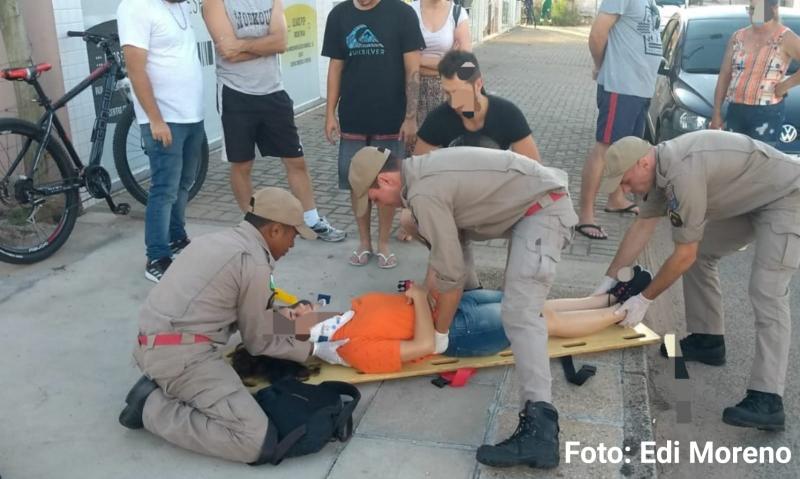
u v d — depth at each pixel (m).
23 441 3.23
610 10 5.56
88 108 6.06
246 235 3.22
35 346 3.99
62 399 3.54
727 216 3.71
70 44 5.79
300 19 10.30
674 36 8.34
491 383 3.74
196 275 3.12
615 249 5.57
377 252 5.26
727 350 4.41
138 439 3.26
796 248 3.48
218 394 3.09
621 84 5.65
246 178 5.46
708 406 3.90
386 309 3.70
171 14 4.65
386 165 3.30
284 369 3.62
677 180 3.41
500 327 3.77
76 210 5.27
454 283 3.30
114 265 5.03
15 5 5.26
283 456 3.09
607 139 5.73
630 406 3.58
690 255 3.64
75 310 4.39
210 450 3.09
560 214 3.30
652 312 4.87
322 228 5.51
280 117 5.28
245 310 3.23
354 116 5.06
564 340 4.04
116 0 6.39
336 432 3.22
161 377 3.11
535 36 24.53
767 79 5.82
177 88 4.69
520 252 3.26
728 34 7.72
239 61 5.08
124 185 5.95
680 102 6.95
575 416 3.49
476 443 3.28
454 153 3.26
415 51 5.00
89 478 3.02
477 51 19.59
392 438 3.30
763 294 3.56
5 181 5.09
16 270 4.91
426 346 3.62
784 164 3.52
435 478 3.05
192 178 5.18
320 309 4.08
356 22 4.93
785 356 3.56
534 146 4.18
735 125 6.04
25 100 5.49
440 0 5.33
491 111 4.12
